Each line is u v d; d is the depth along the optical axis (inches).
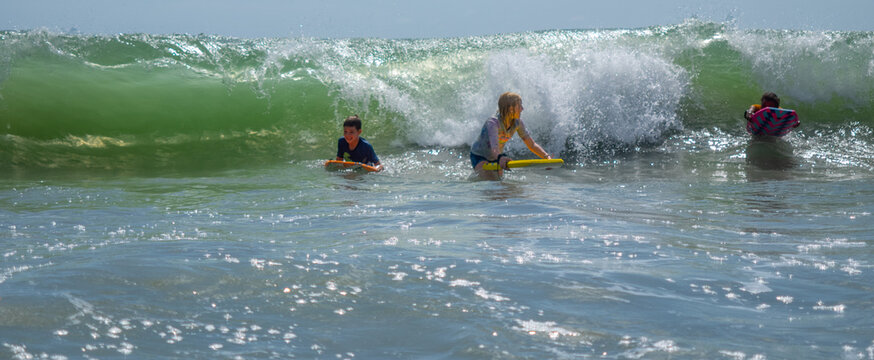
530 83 350.3
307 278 77.1
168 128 331.0
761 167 275.0
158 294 69.1
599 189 195.8
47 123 313.9
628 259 90.4
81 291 68.9
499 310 65.5
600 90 350.9
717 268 85.0
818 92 383.2
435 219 131.5
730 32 415.2
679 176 250.4
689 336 58.1
